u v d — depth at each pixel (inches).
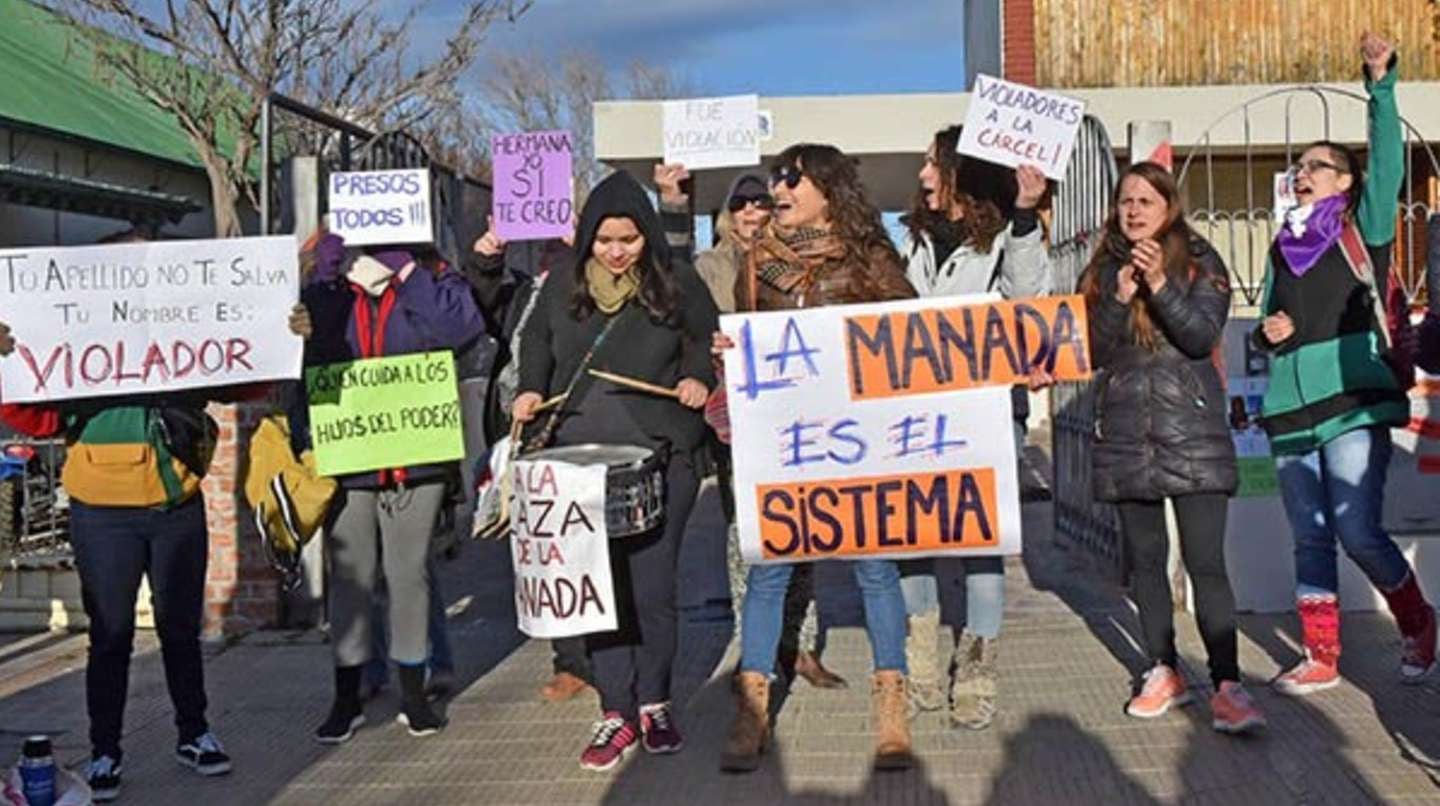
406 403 246.2
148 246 222.5
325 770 236.2
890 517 220.2
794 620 270.5
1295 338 255.9
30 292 218.7
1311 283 253.0
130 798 224.7
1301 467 258.2
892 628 226.7
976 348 219.3
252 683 291.3
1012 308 218.8
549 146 325.1
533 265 418.9
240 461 329.1
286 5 765.3
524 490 224.4
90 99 990.4
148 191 963.3
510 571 408.5
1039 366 218.2
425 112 844.6
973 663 242.2
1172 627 247.0
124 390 221.9
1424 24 689.0
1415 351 220.1
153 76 823.7
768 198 259.0
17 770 201.8
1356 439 251.0
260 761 241.9
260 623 330.0
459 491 256.2
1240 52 695.7
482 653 315.3
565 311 234.1
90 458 222.8
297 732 257.9
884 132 639.1
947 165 248.8
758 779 223.3
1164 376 233.8
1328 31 692.1
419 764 237.9
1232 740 231.1
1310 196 255.1
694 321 234.4
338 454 243.9
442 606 278.2
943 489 219.6
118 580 224.7
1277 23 693.3
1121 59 700.0
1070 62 701.9
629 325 231.5
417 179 283.7
